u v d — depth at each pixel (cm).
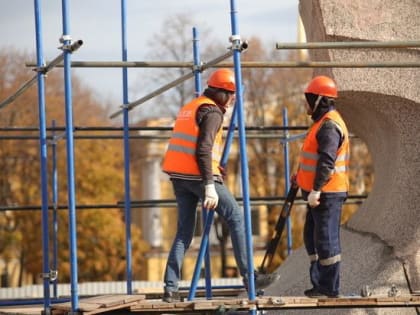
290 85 4097
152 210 5322
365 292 1015
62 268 4016
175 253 986
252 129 1545
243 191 910
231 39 927
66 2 938
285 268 1290
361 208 1335
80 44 919
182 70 3381
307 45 986
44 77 1045
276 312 1134
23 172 4225
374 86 1194
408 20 1204
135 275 4669
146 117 4184
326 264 967
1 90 4356
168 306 920
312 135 994
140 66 1037
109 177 4312
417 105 1212
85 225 4147
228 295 1438
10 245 4131
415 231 1191
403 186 1216
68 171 921
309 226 1021
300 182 1012
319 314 1131
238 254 984
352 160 3788
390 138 1256
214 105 973
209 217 1045
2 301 1478
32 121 4306
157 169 5219
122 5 1241
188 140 976
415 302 962
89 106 5150
